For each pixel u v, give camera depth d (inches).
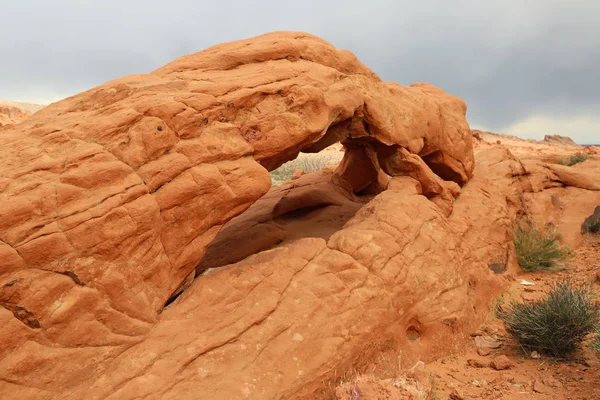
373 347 199.3
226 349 167.0
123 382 149.3
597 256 367.2
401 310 217.8
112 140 172.6
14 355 136.3
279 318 180.7
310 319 185.2
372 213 255.4
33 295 140.6
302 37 265.7
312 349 178.7
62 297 146.6
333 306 192.9
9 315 136.9
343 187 390.6
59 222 149.9
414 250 241.1
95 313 152.5
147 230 167.5
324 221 332.8
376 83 295.6
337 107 242.1
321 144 271.4
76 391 143.2
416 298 225.9
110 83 212.5
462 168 371.2
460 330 235.3
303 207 349.4
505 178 419.5
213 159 191.3
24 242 142.4
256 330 174.9
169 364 157.2
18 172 154.6
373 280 211.0
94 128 173.3
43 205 149.3
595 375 195.0
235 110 204.8
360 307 199.3
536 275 337.4
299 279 195.9
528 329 221.8
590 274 327.6
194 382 156.3
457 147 364.8
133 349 157.2
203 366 160.7
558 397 181.3
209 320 173.0
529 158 644.7
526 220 400.8
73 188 155.2
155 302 169.6
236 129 202.1
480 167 442.3
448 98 387.2
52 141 168.6
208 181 185.5
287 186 391.9
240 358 166.6
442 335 226.5
